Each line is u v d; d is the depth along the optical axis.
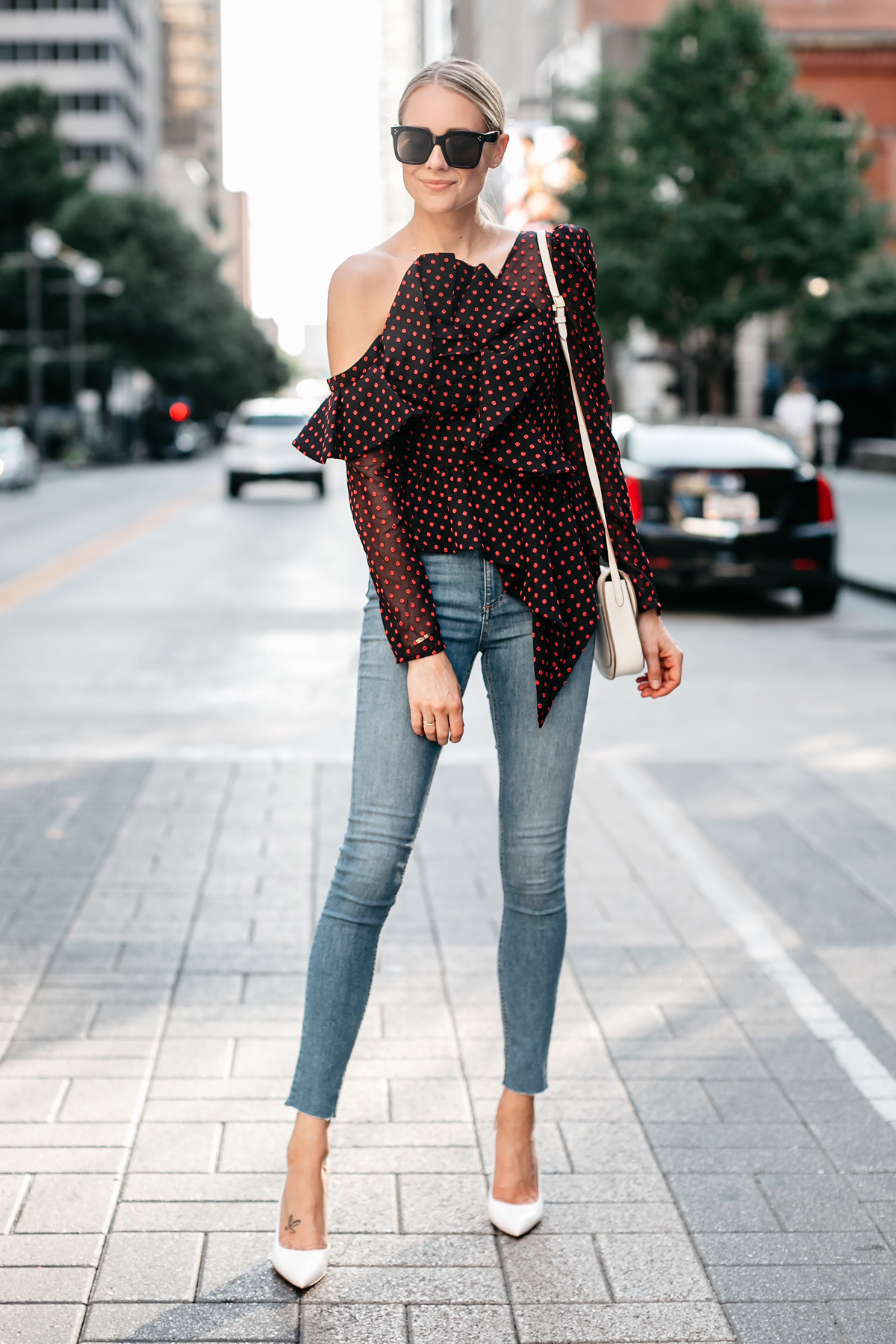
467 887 4.69
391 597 2.35
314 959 2.50
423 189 2.37
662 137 29.48
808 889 4.72
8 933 4.18
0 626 11.13
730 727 7.54
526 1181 2.63
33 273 51.44
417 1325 2.32
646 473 11.88
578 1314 2.36
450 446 2.38
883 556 16.36
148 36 115.69
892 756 6.81
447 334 2.33
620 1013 3.65
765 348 43.69
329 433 2.34
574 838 5.33
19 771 6.31
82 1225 2.59
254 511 25.20
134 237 62.09
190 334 61.00
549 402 2.45
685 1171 2.85
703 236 28.72
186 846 5.12
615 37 44.91
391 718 2.43
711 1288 2.44
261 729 7.34
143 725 7.43
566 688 2.51
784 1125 3.05
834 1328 2.33
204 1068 3.27
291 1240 2.44
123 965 3.93
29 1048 3.36
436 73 2.37
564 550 2.47
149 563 16.16
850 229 29.17
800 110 29.69
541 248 2.43
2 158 55.09
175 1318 2.33
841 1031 3.55
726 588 14.28
